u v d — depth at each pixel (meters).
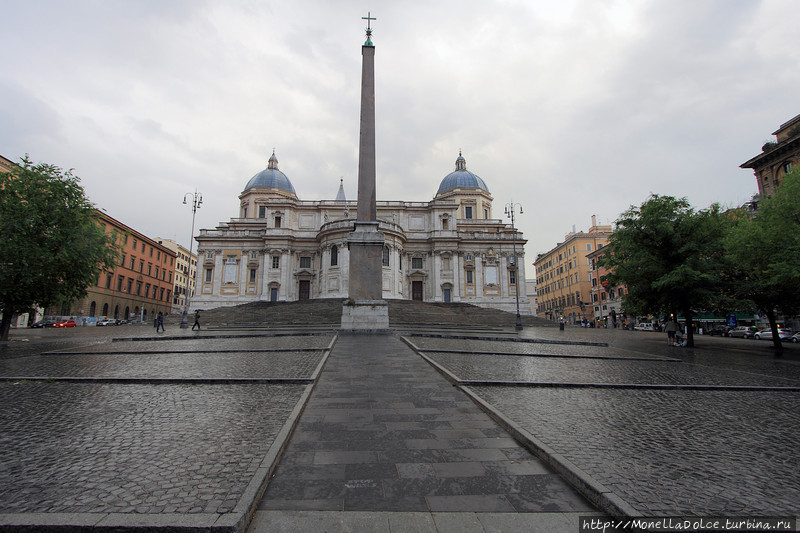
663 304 26.34
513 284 60.97
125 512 3.56
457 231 60.97
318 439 5.67
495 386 9.12
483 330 31.78
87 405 7.34
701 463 4.89
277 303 54.00
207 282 58.53
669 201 25.06
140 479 4.26
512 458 5.10
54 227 23.19
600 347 20.22
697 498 3.99
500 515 3.78
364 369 10.85
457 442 5.59
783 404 8.35
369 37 24.59
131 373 10.52
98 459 4.80
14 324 44.97
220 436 5.62
